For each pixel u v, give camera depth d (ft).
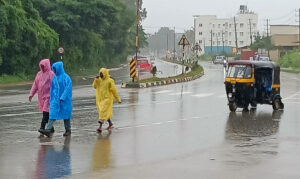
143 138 41.39
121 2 253.65
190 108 66.03
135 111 61.67
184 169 29.63
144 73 180.34
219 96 85.40
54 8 176.24
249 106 69.00
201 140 40.55
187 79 137.39
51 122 42.24
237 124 50.85
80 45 195.21
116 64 281.74
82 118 54.24
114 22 229.45
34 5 171.83
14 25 136.67
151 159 32.65
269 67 63.87
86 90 100.83
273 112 62.34
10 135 42.29
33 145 37.60
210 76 163.84
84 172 28.76
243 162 31.68
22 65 146.72
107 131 45.16
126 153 34.73
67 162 31.50
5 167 29.94
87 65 206.18
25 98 81.35
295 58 256.11
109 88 45.55
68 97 42.01
